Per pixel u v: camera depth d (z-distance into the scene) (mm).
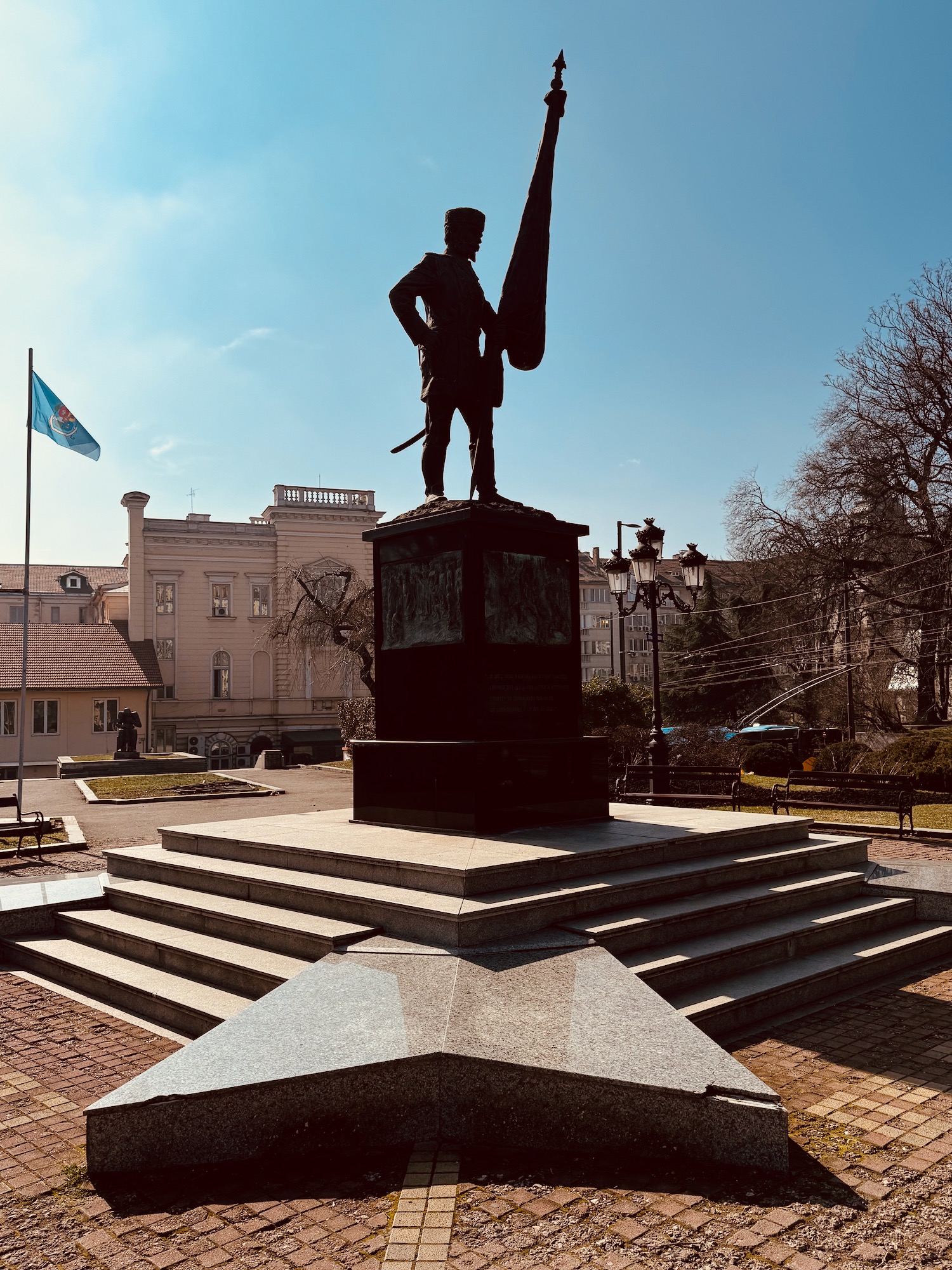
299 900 6594
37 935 7793
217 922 6707
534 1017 4645
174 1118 4035
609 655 70000
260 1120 4094
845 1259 3252
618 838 7527
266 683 51469
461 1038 4402
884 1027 5785
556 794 8352
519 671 8273
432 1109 4250
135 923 7320
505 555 8258
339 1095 4168
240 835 8000
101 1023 6070
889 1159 4035
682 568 17125
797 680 40625
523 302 9406
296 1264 3311
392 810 8445
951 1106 4605
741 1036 5609
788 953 6680
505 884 6215
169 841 8758
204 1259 3359
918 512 30906
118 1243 3480
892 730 34562
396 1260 3279
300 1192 3832
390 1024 4578
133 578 49062
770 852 8141
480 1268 3221
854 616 33969
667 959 5836
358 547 52750
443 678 8156
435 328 8992
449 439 9031
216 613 50844
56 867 12008
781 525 34750
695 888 7059
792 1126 4383
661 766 16594
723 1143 3941
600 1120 4074
